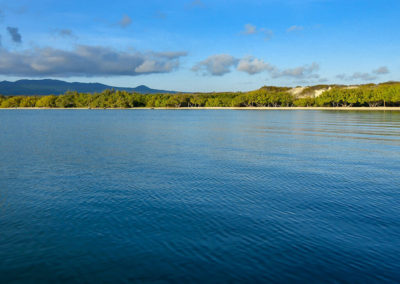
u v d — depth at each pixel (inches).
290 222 629.6
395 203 740.0
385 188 866.1
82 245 541.0
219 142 1939.0
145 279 443.5
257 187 883.4
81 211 700.0
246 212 685.9
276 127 3154.5
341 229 595.2
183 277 446.3
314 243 539.8
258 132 2613.2
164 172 1085.8
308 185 902.4
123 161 1296.8
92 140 2070.6
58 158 1374.3
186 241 550.0
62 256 505.7
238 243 541.3
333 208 708.7
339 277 442.6
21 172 1099.3
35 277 451.5
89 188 887.7
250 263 478.3
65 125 3577.8
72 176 1035.9
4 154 1485.0
